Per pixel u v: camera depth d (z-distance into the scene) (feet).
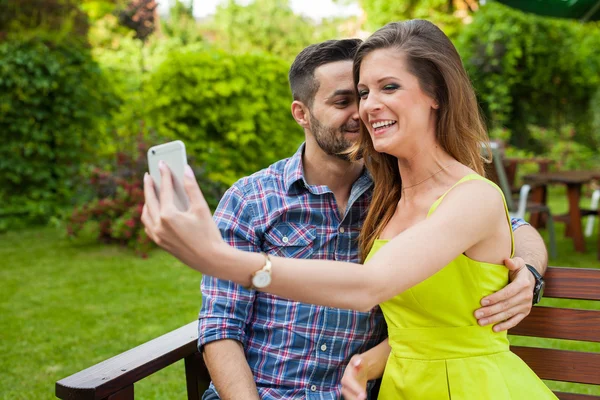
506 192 17.48
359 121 5.55
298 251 5.59
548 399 4.72
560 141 34.99
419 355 4.88
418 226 4.05
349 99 5.54
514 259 4.89
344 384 4.50
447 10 35.78
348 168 5.81
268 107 24.34
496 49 32.14
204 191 21.81
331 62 5.57
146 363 4.98
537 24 32.32
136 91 26.53
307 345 5.47
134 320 13.24
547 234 21.57
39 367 11.00
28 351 11.68
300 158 5.78
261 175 5.85
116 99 25.55
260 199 5.71
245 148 24.02
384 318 5.57
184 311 13.76
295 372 5.45
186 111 23.15
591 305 13.83
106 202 19.56
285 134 25.22
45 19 23.77
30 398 9.84
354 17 41.60
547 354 5.54
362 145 5.31
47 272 16.90
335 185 5.83
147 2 34.09
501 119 33.71
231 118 23.65
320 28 52.65
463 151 4.85
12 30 23.39
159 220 3.21
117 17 34.14
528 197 22.24
